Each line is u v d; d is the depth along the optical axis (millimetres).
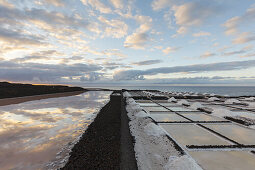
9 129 9016
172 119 11070
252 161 5191
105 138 6801
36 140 7277
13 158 5547
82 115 12859
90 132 7652
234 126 9484
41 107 17094
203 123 9984
